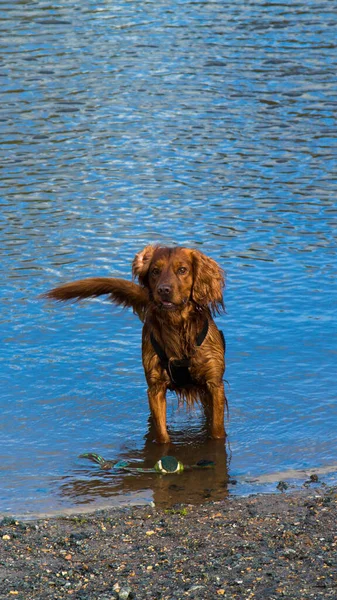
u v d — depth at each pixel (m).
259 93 24.52
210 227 16.38
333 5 34.22
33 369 11.67
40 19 32.88
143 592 6.91
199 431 10.50
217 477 9.32
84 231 16.25
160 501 8.81
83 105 23.84
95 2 35.69
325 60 27.17
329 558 7.31
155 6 34.94
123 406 10.92
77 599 6.85
